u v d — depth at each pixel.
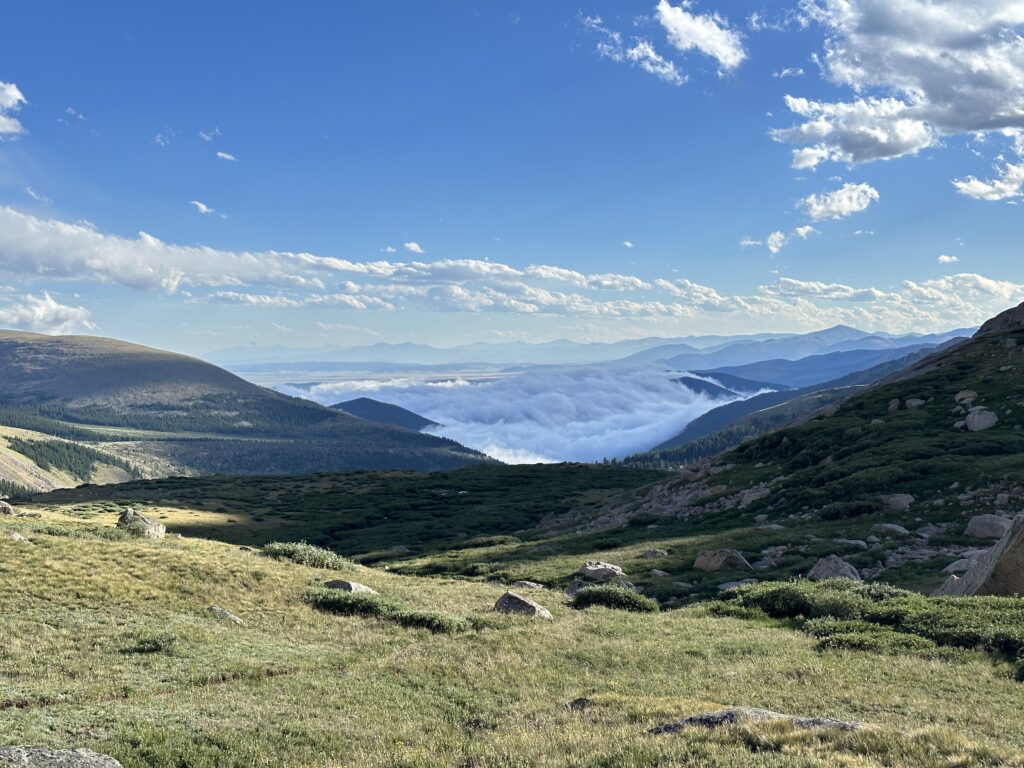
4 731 14.48
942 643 23.16
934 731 12.96
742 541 50.91
